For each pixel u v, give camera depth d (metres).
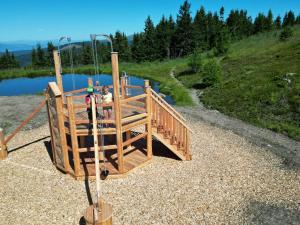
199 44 77.62
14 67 81.44
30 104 26.41
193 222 8.29
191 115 20.59
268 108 20.88
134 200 9.24
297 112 19.33
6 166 11.81
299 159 12.86
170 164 11.80
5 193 9.72
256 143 14.73
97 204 7.64
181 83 36.97
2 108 24.77
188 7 75.44
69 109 9.55
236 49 56.84
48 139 15.20
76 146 10.05
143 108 12.05
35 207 8.91
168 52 79.19
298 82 24.89
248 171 11.45
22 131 17.05
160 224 8.18
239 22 90.00
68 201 9.19
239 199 9.48
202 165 11.81
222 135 15.90
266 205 9.21
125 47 83.19
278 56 38.81
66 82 47.38
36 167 11.61
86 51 79.81
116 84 9.37
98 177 8.01
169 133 11.65
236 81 29.97
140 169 11.25
